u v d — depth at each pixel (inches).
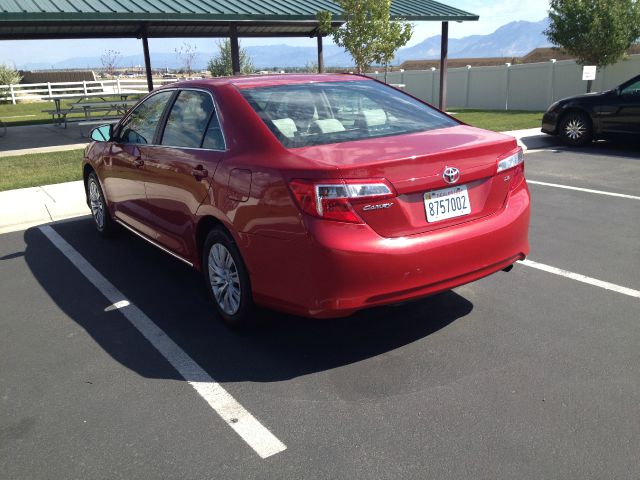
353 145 131.1
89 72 1704.0
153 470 100.1
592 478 94.0
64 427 113.3
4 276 202.2
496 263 136.3
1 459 104.3
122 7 493.7
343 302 119.9
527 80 818.2
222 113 149.4
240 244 135.3
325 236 116.9
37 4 478.9
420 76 991.6
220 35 777.6
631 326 147.0
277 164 125.5
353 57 643.5
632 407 112.7
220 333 152.3
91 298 179.9
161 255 220.4
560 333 144.6
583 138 438.9
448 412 113.3
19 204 295.9
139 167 186.9
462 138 138.4
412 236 123.7
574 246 210.8
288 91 155.7
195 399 121.7
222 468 99.9
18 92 1228.5
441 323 152.6
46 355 143.7
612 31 666.8
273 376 129.8
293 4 616.7
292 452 103.4
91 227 263.9
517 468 96.9
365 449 103.4
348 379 127.2
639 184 306.7
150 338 150.9
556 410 112.6
